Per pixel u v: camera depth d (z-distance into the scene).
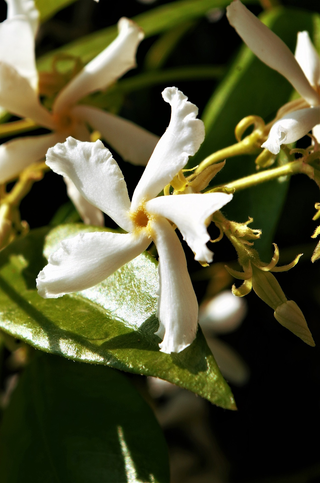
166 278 0.15
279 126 0.16
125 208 0.15
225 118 0.19
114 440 0.17
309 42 0.17
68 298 0.16
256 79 0.19
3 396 0.22
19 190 0.18
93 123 0.18
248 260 0.15
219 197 0.14
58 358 0.18
